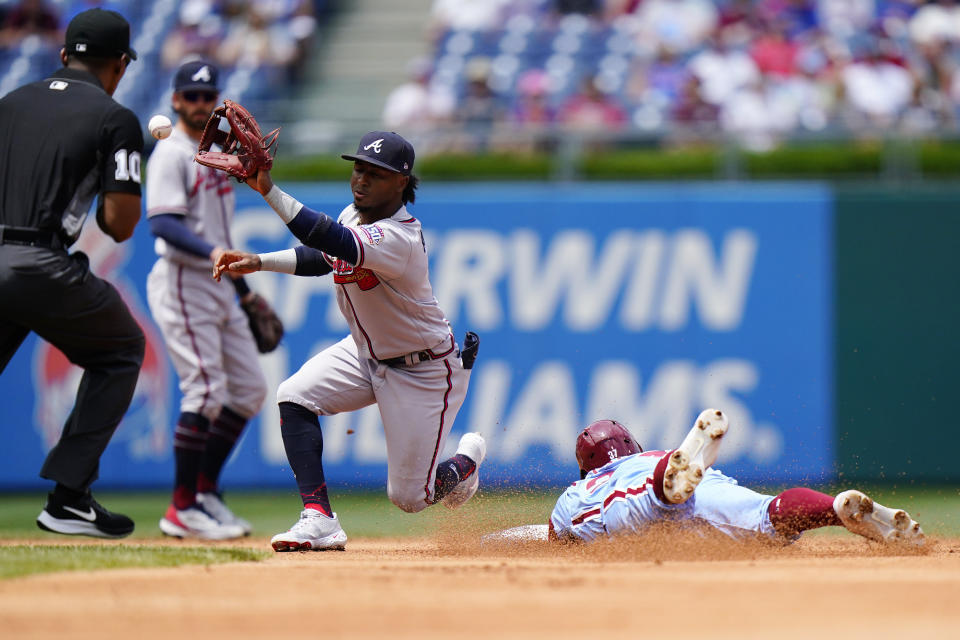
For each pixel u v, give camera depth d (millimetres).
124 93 46625
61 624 9062
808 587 10742
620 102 42844
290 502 32594
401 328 16391
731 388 33750
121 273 34594
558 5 50125
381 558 15250
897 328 33688
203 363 21719
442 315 17016
